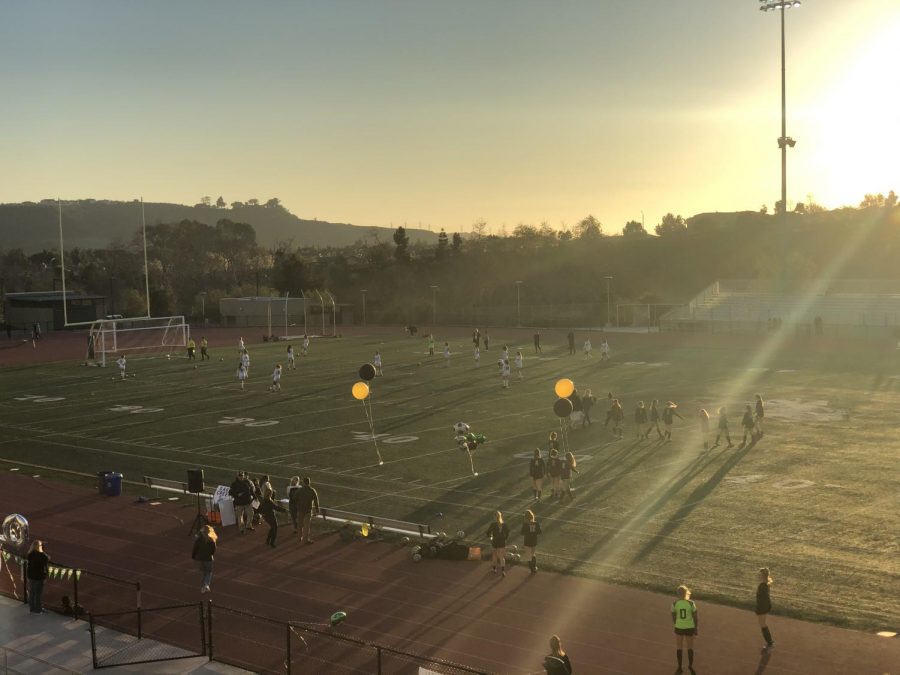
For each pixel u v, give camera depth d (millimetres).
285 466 30031
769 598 15656
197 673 14852
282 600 17922
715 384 47281
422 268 144000
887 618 15930
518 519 23016
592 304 110312
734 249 133750
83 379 56625
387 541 21453
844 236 130250
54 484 28344
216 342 84625
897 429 33625
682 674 14039
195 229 189250
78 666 15219
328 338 87375
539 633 15820
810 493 24641
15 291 146875
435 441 33531
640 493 25156
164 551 21344
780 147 80188
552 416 38594
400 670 14633
